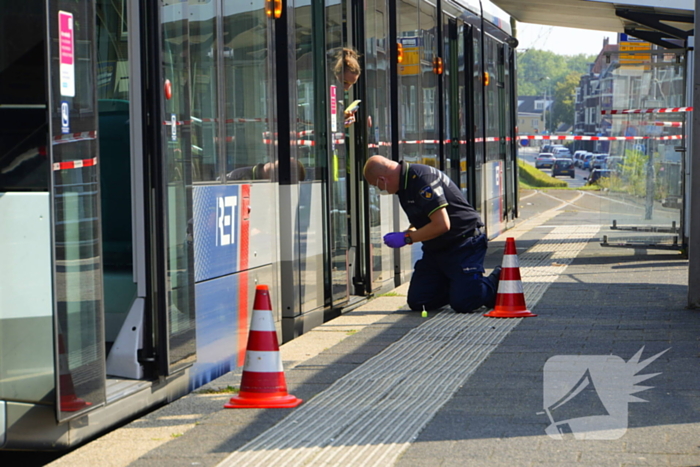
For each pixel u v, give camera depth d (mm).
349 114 14008
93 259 7434
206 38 9633
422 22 17750
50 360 7078
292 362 10492
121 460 7027
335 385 9289
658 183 20797
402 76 16641
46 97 6891
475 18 22188
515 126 29328
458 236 13672
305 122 12438
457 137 20219
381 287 15805
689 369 9562
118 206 9609
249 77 10758
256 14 10945
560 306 14008
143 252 8484
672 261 19578
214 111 9805
